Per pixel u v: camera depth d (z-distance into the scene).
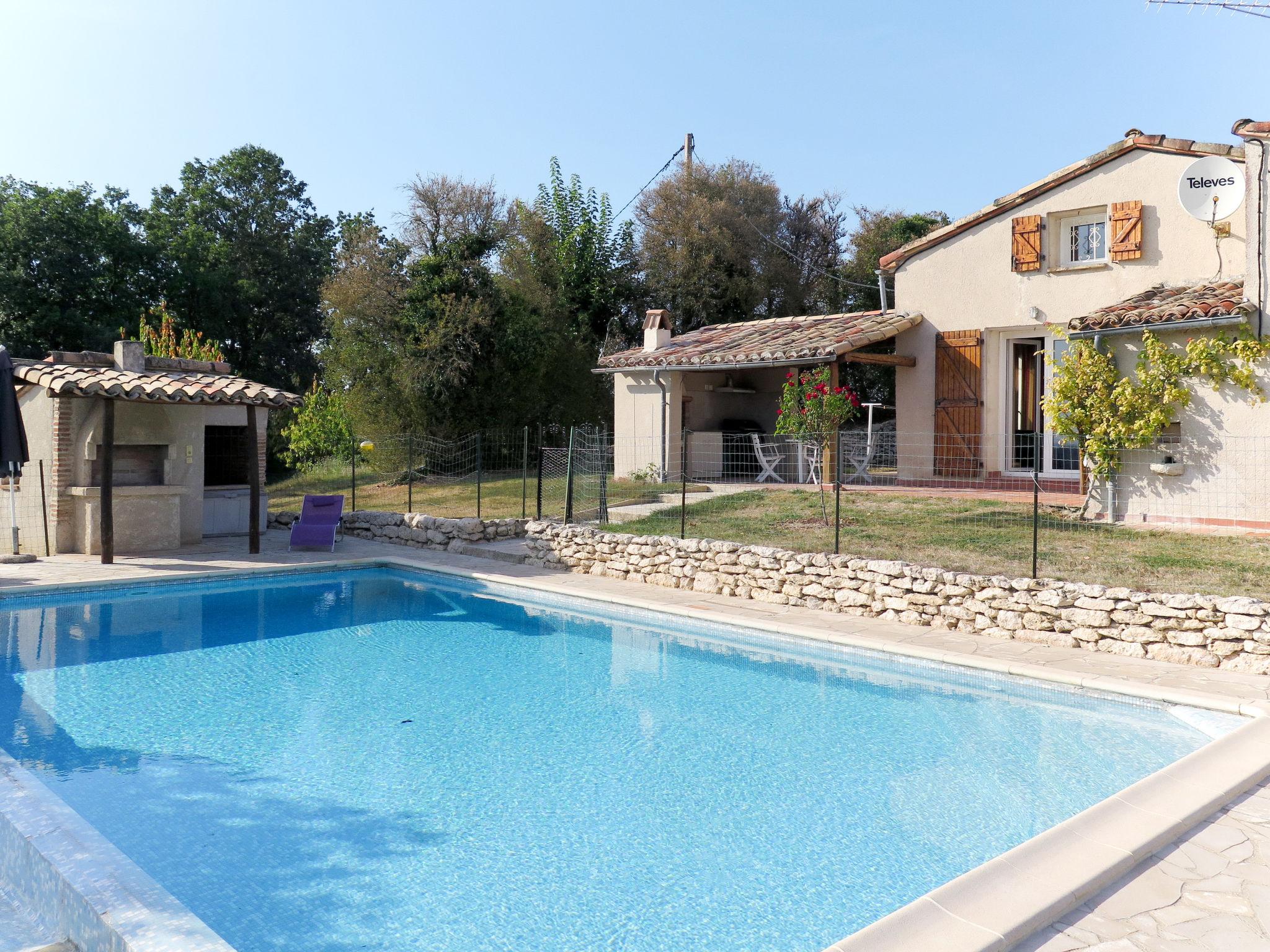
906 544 10.88
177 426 13.74
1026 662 7.51
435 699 7.27
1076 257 14.82
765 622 9.12
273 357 39.25
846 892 4.19
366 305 24.30
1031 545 10.48
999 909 3.46
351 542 15.12
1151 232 13.67
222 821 4.95
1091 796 5.26
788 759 5.93
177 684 7.64
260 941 3.78
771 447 18.50
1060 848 3.99
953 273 15.95
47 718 6.73
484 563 12.97
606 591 10.84
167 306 33.03
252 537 13.42
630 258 33.56
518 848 4.65
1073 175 14.41
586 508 15.50
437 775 5.65
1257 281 10.86
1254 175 10.90
